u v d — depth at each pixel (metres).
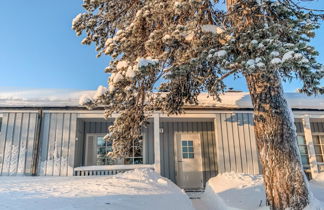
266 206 4.18
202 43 4.02
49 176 7.76
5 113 8.25
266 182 4.16
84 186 5.54
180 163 9.82
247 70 3.41
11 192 4.66
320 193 6.53
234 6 4.27
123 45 4.79
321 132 10.62
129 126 5.82
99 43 6.27
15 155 7.91
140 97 5.56
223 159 8.59
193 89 6.06
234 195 6.21
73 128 8.36
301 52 3.39
